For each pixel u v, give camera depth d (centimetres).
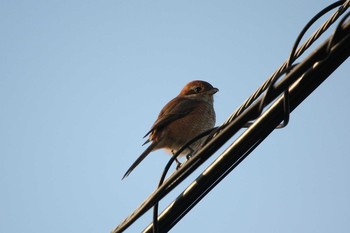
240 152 816
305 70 691
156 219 860
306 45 755
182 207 863
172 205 867
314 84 763
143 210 800
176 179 790
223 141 759
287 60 754
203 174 838
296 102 778
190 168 781
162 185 795
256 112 723
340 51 712
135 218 803
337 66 739
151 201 798
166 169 849
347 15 664
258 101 722
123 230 812
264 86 761
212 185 854
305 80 755
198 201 865
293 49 755
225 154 813
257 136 800
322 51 677
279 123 789
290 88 766
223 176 848
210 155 776
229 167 836
